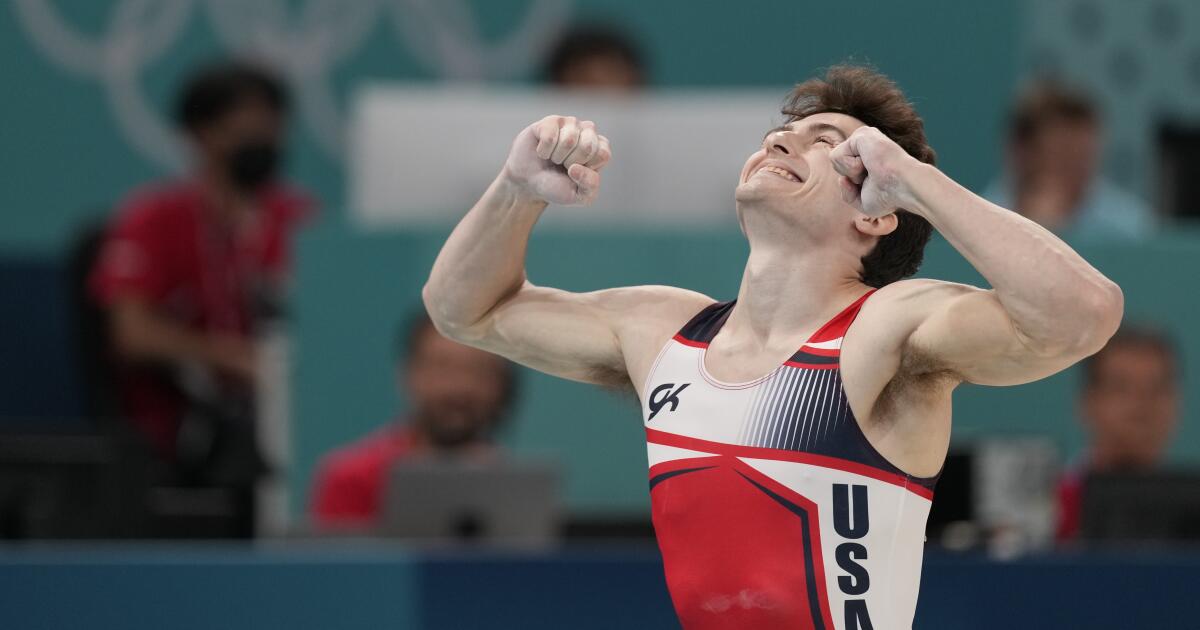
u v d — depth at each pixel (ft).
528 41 86.12
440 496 43.04
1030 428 49.52
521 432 49.52
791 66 88.28
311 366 51.03
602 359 26.76
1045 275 21.52
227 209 70.90
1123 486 42.09
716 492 23.76
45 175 83.97
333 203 84.58
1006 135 65.41
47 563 36.01
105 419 67.15
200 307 69.67
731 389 24.17
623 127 52.85
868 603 23.30
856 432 23.32
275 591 36.24
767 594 23.48
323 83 84.84
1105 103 90.48
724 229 50.26
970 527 44.04
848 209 24.38
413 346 49.29
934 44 88.84
